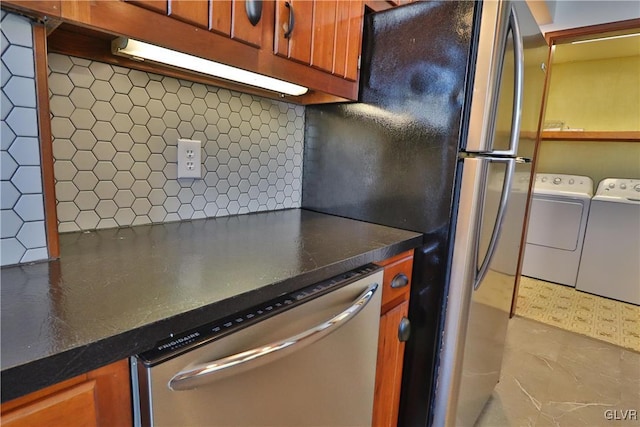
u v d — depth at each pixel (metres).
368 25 1.25
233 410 0.60
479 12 1.00
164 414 0.50
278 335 0.67
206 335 0.56
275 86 1.19
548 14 2.31
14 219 0.66
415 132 1.16
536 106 1.57
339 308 0.81
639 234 2.92
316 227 1.18
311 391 0.77
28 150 0.66
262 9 0.89
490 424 1.56
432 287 1.16
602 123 3.65
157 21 0.72
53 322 0.47
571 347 2.25
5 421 0.39
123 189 1.01
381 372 1.08
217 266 0.74
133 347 0.47
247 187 1.34
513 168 1.24
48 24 0.66
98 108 0.93
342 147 1.38
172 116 1.09
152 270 0.70
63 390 0.44
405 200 1.20
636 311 2.83
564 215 3.30
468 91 1.04
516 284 2.60
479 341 1.32
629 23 2.18
